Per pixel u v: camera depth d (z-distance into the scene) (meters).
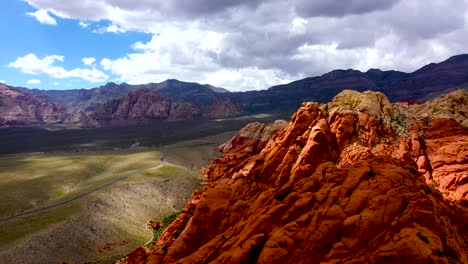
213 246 38.91
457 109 66.31
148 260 49.25
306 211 35.53
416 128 60.25
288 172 53.28
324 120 58.38
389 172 35.75
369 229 30.12
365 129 57.75
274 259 31.30
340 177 38.50
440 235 29.92
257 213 40.00
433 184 49.38
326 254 30.58
